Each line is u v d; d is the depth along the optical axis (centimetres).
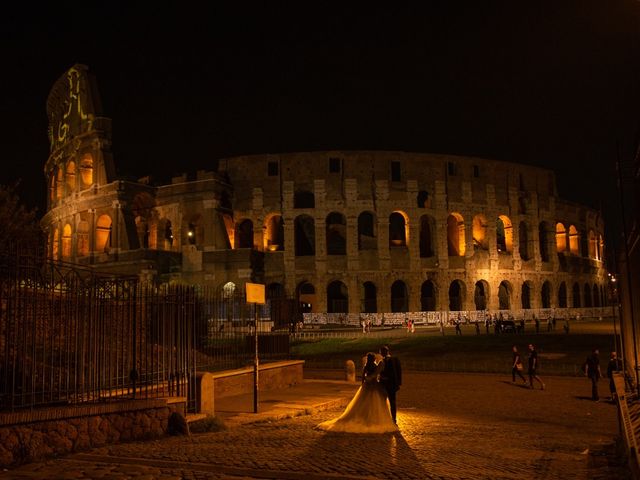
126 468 1182
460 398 2947
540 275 9306
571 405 2714
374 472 1206
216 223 7775
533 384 3491
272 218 8738
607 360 4422
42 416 1330
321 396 2588
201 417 1777
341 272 8106
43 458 1305
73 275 1858
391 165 8438
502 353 4928
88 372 1575
